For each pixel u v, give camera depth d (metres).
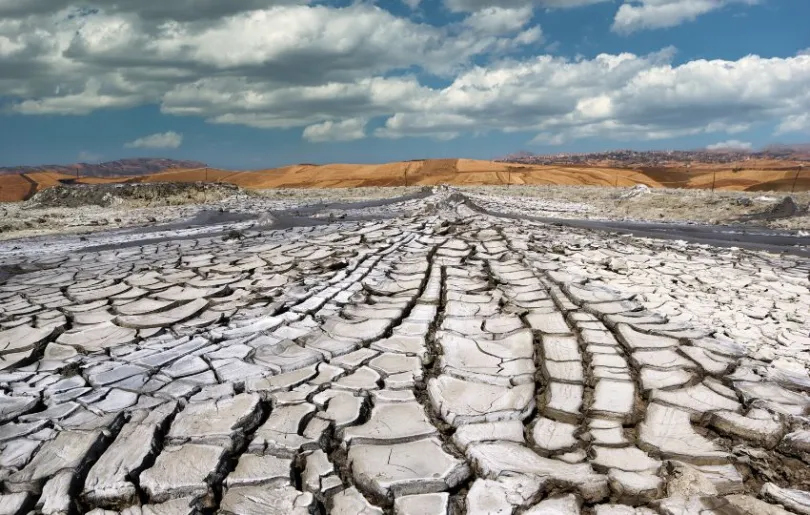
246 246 9.48
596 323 5.08
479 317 5.30
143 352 4.35
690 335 4.74
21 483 2.65
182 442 3.02
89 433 3.04
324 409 3.42
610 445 3.11
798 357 4.55
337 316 5.30
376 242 9.63
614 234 12.52
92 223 15.32
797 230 15.62
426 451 3.02
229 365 4.05
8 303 5.98
